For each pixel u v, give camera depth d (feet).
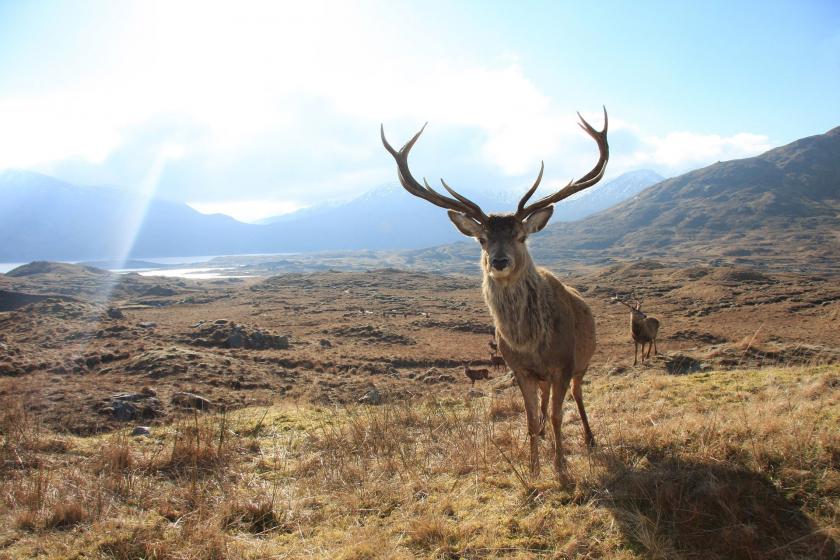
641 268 261.65
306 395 46.42
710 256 506.48
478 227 21.99
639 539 14.67
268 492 20.16
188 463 22.82
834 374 28.07
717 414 22.88
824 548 13.41
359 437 25.41
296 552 15.74
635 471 18.20
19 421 27.89
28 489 19.24
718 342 97.50
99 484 19.92
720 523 14.76
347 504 18.62
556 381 20.79
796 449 17.34
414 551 15.43
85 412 34.19
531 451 20.25
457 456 21.54
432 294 248.93
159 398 39.93
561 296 21.91
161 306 224.53
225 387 50.52
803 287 163.12
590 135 22.53
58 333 84.28
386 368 78.18
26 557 15.48
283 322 150.82
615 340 103.24
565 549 14.71
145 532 16.75
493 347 87.45
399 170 23.72
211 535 16.43
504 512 17.07
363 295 242.58
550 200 22.13
